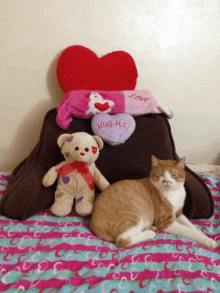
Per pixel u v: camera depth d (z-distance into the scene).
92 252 1.00
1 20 1.42
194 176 1.37
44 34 1.48
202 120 1.79
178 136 1.82
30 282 0.85
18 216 1.18
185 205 1.26
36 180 1.25
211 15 1.57
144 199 1.18
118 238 1.06
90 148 1.22
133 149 1.37
